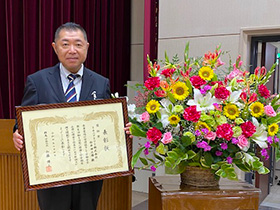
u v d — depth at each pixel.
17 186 2.08
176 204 1.38
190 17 2.95
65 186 1.73
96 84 1.80
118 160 1.63
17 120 1.51
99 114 1.62
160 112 1.42
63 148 1.58
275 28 2.59
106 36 4.10
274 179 3.27
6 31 2.81
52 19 3.21
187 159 1.43
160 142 1.42
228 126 1.30
